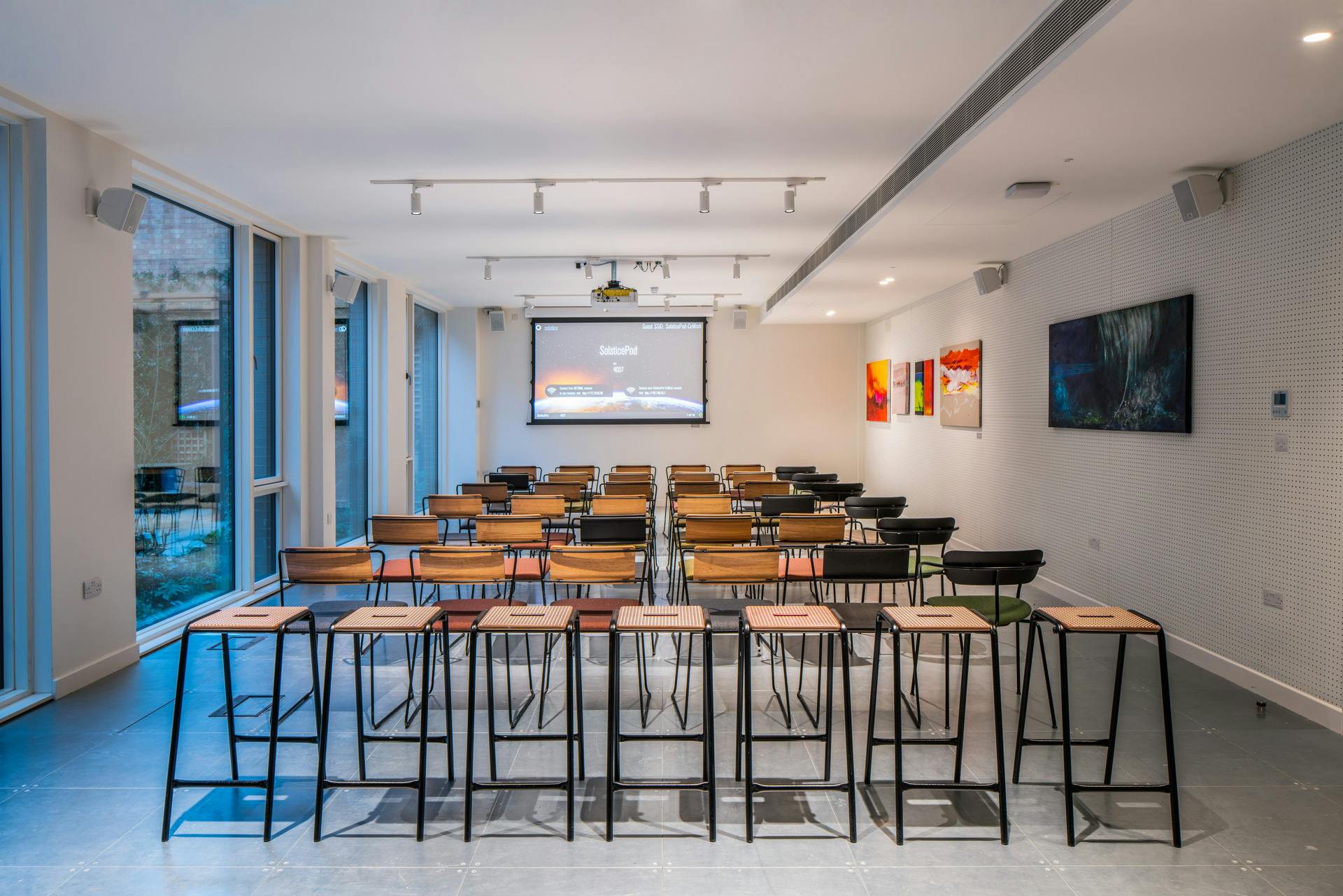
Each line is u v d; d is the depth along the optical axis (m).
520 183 6.22
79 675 4.77
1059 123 4.12
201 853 3.00
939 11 3.54
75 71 4.12
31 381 4.56
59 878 2.84
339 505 9.05
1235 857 2.98
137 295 5.73
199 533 6.50
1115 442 6.21
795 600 6.98
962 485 9.62
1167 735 3.10
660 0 3.43
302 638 5.87
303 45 3.84
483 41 3.82
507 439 14.13
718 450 14.28
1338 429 4.05
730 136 5.17
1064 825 3.21
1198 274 5.18
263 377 7.52
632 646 5.64
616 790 3.51
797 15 3.57
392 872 2.88
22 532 4.56
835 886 2.79
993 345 8.67
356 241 8.32
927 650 5.57
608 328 14.12
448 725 3.58
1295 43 3.19
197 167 5.75
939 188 5.37
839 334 14.34
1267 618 4.57
